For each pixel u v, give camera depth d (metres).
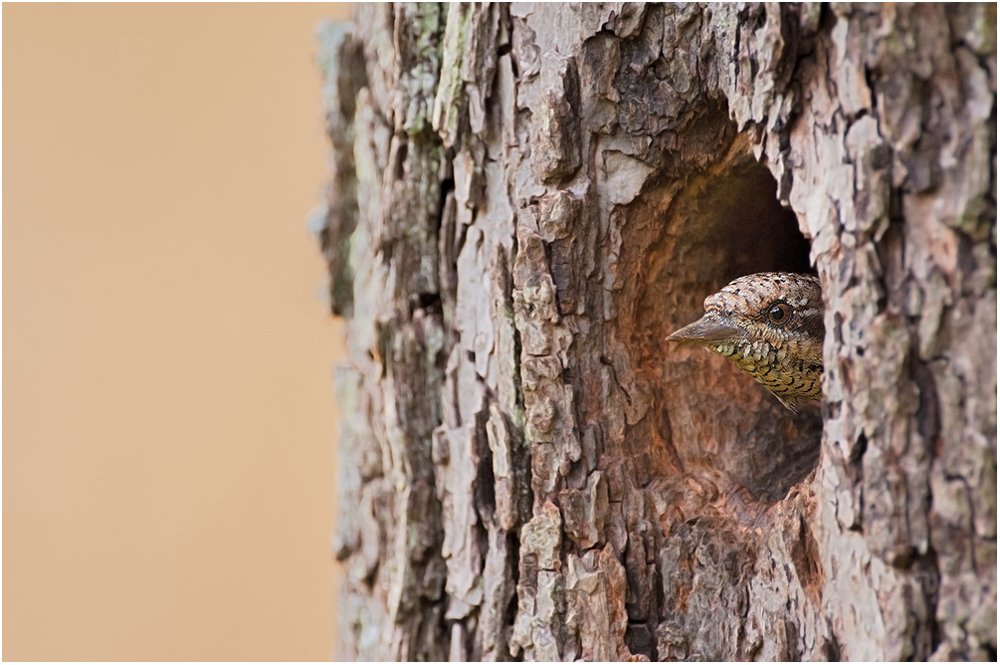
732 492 3.22
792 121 3.18
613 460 3.21
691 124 3.21
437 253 3.24
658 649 3.21
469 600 3.22
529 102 3.21
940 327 3.16
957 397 3.16
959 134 3.16
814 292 3.22
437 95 3.23
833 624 3.18
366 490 3.26
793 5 3.18
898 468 3.16
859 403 3.17
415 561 3.24
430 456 3.24
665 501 3.21
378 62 3.26
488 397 3.22
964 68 3.16
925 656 3.16
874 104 3.16
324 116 3.30
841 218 3.17
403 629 3.24
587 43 3.21
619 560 3.21
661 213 3.21
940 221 3.16
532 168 3.21
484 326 3.22
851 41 3.17
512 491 3.22
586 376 3.21
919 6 3.16
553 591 3.21
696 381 3.23
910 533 3.16
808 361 3.22
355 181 3.29
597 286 3.21
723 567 3.21
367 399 3.27
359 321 3.28
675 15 3.20
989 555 3.16
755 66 3.18
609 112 3.21
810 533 3.19
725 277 3.23
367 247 3.27
